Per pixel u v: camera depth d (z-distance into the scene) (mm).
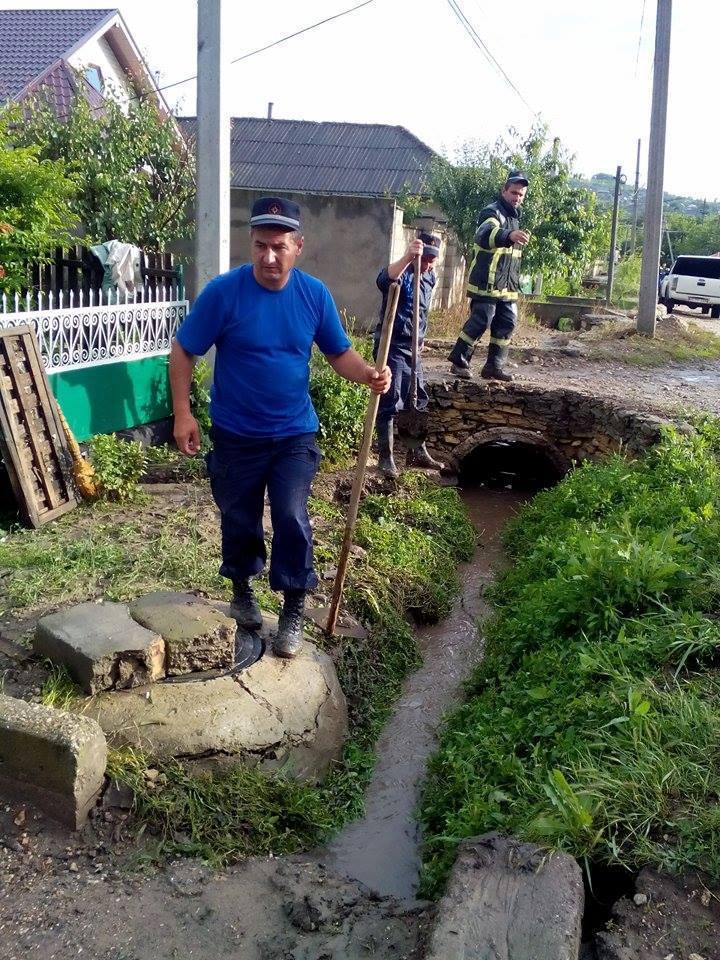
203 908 3047
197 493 6512
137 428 7379
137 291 7730
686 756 3252
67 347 6465
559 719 3773
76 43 21375
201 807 3473
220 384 4031
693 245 57219
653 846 2895
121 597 4660
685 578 4566
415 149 25578
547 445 9797
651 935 2600
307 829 3680
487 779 3742
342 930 3029
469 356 10062
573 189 20297
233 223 14211
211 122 7359
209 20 7141
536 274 20578
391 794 4207
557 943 2480
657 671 3906
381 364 4508
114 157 11312
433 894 3297
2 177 7402
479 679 5109
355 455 8586
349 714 4605
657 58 13672
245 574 4363
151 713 3705
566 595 4836
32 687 3740
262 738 3818
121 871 3143
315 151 25844
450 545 7621
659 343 13789
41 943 2803
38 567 4930
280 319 3896
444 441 10031
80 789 3213
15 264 7117
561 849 2879
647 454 7465
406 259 6902
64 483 5902
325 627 5004
